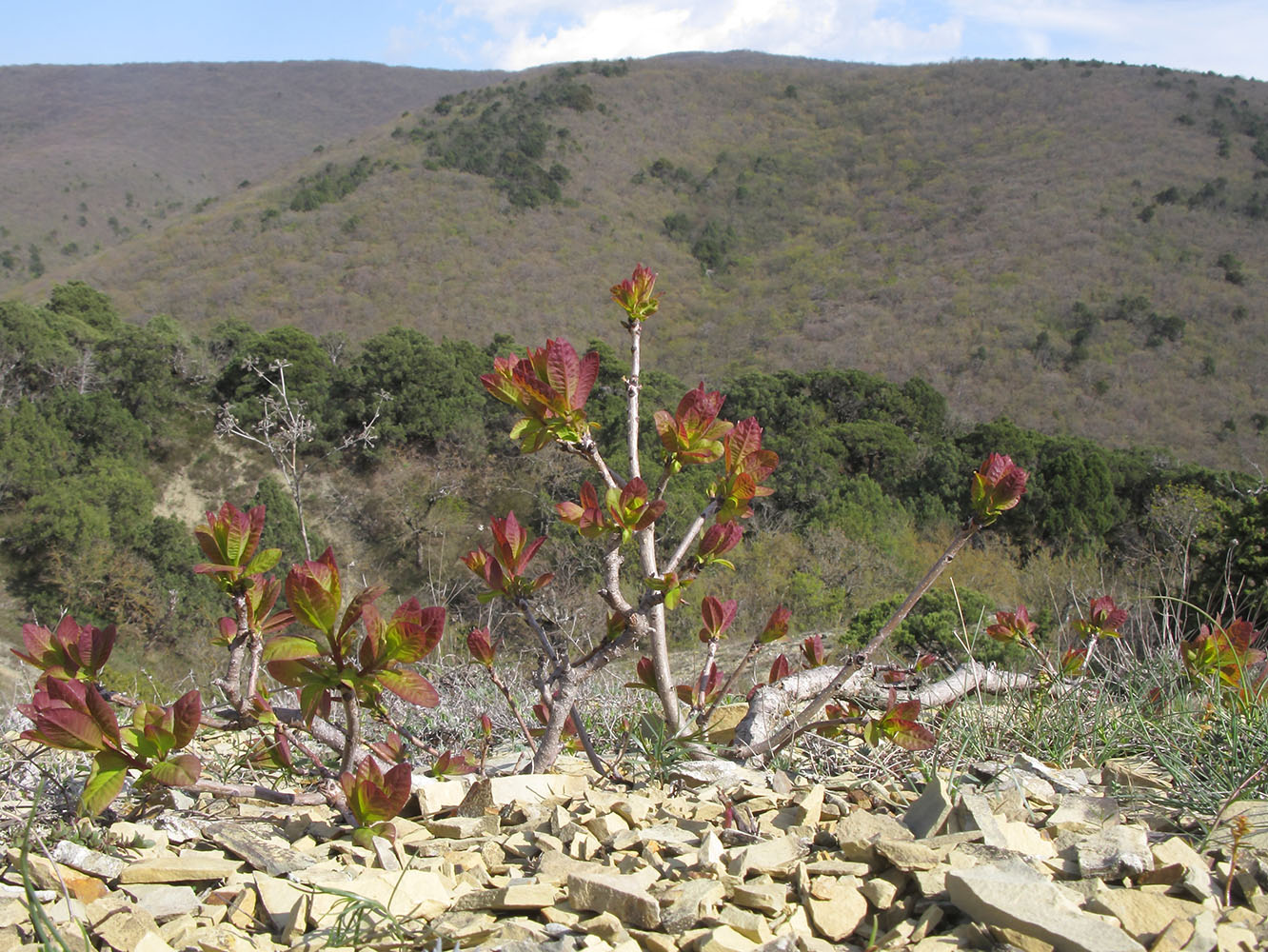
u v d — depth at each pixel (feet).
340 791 6.67
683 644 39.40
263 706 6.75
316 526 80.59
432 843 6.12
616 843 5.75
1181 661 9.74
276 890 5.13
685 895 4.76
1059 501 73.67
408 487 81.15
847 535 62.59
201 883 5.56
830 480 75.31
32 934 4.80
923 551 68.90
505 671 11.57
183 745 5.58
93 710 5.41
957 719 8.79
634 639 7.30
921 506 82.12
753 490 7.14
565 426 6.79
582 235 196.95
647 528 7.87
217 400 95.14
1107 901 4.71
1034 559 60.49
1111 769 7.44
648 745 8.15
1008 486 7.02
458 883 5.47
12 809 6.91
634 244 200.23
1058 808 6.28
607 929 4.51
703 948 4.36
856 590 55.93
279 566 65.51
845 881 5.07
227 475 88.48
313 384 91.45
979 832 5.38
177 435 90.17
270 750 7.14
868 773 7.95
